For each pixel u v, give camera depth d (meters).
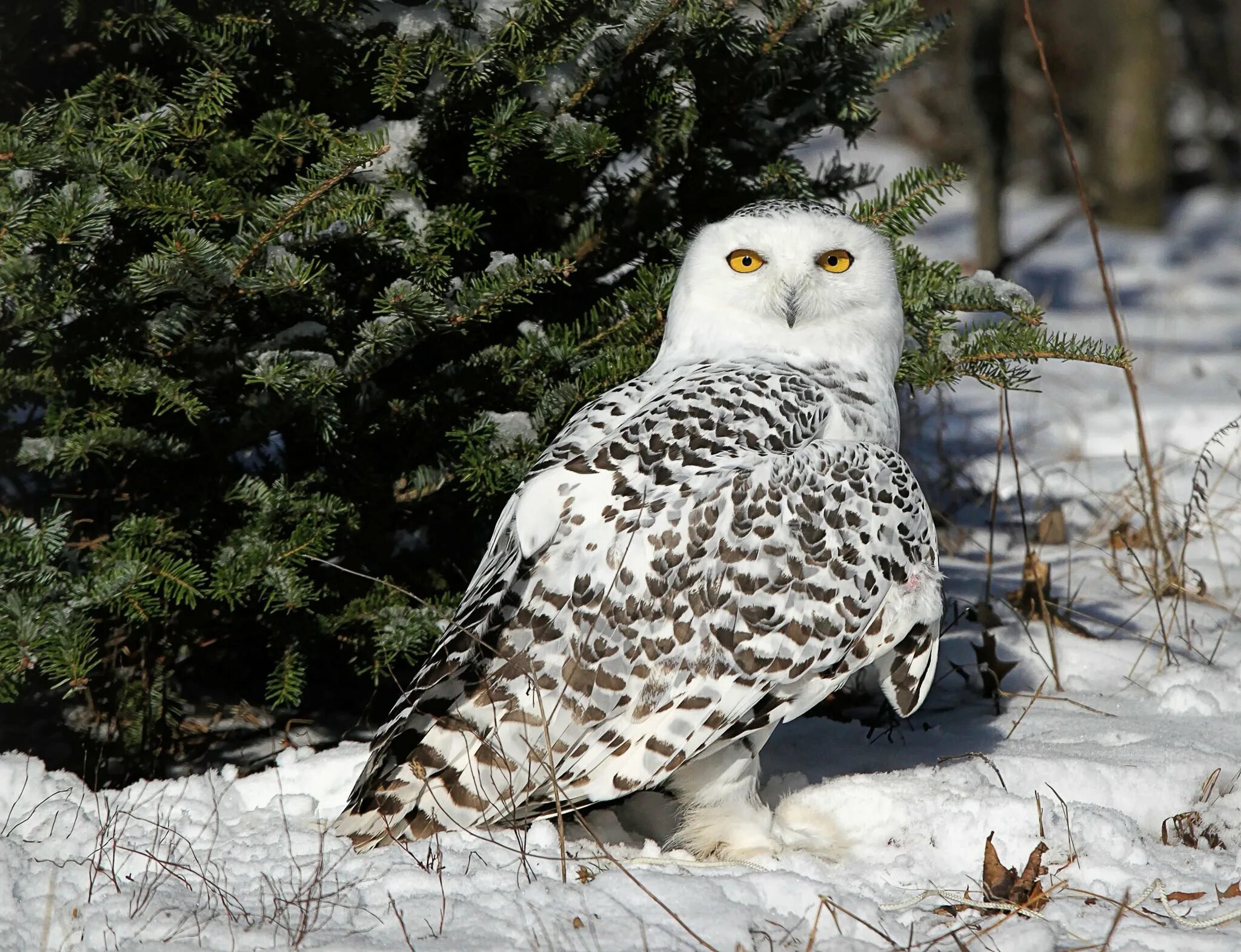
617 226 8.68
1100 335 23.11
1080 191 10.42
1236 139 45.78
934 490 13.84
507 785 6.36
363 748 7.81
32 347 7.57
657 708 6.42
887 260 7.73
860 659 6.84
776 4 8.19
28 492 8.46
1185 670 9.40
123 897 5.91
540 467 6.96
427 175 8.20
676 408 6.88
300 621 8.20
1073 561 12.30
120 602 7.44
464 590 8.96
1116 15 39.66
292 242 7.44
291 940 5.54
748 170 8.87
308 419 7.88
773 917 5.85
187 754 8.67
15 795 7.24
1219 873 6.49
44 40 7.89
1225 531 12.47
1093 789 7.41
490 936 5.62
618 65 7.98
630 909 5.83
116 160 7.27
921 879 6.46
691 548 6.48
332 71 7.94
